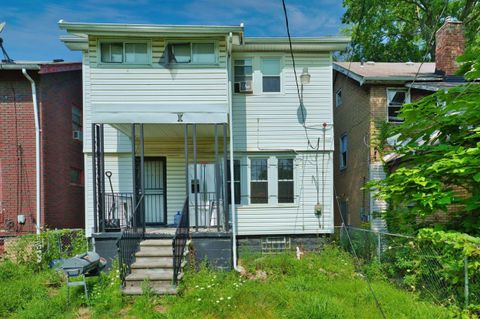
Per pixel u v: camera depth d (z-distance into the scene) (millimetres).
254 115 10156
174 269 6367
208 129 9242
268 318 5113
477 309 4598
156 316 5230
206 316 5215
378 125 10648
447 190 6117
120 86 8523
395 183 6293
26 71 9141
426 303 5391
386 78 10656
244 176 10086
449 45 11102
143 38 8633
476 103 5359
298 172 10094
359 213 11719
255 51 10180
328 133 10180
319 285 6492
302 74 10031
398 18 20906
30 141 9383
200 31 8367
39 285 6730
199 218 10016
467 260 4816
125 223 9383
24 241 8180
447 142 6477
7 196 9211
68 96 11391
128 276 6516
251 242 9930
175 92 8586
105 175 9828
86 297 5844
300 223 9984
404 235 6578
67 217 11133
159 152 10258
